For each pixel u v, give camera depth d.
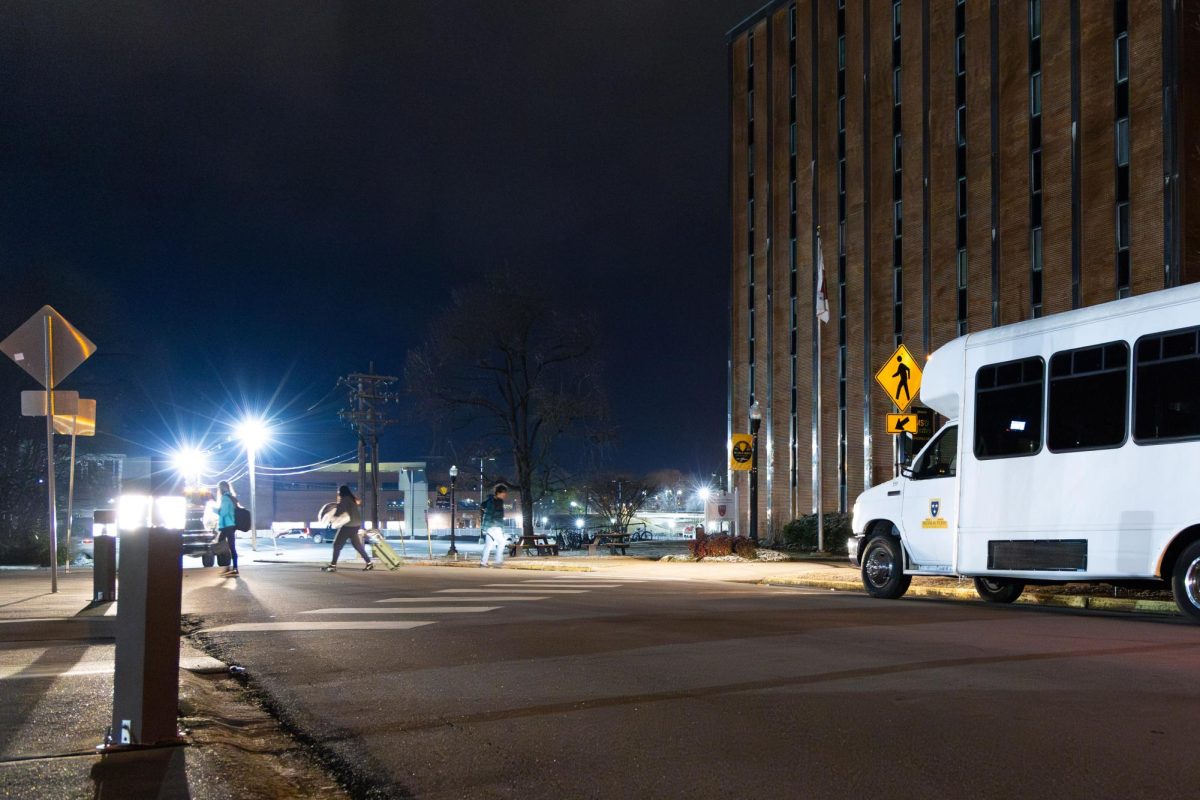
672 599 12.96
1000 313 37.44
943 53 41.03
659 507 104.94
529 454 45.47
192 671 7.21
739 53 54.25
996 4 38.53
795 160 49.69
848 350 45.00
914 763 4.73
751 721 5.60
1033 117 36.81
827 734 5.29
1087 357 12.05
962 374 13.74
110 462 45.41
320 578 17.23
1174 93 31.14
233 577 17.41
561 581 17.55
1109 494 11.63
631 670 7.22
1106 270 33.28
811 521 36.31
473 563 28.45
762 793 4.31
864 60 45.19
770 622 10.07
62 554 35.28
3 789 4.03
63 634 8.89
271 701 6.37
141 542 4.76
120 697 4.93
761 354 51.12
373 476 57.72
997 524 12.97
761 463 50.69
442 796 4.37
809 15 48.88
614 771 4.68
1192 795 4.21
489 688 6.64
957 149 40.12
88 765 4.41
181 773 4.29
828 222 47.03
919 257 41.59
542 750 5.07
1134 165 32.47
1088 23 34.50
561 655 7.93
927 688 6.48
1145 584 13.78
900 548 14.60
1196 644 8.55
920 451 14.56
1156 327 11.30
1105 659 7.66
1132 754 4.85
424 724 5.67
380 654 8.09
